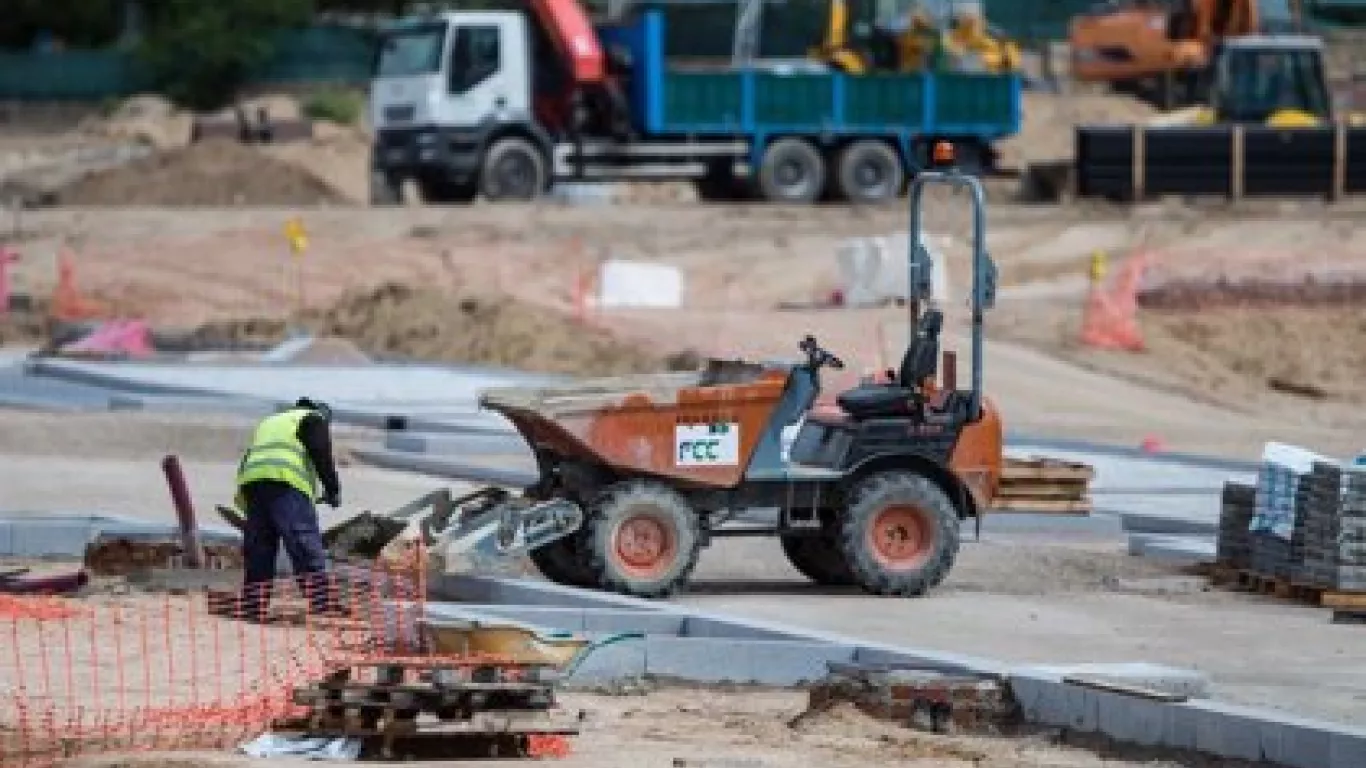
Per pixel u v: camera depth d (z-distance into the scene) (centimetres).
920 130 18625
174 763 4447
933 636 6141
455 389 11456
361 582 6134
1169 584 7075
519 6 19012
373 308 13538
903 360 6844
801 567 6944
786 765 4594
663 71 18012
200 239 16262
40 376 11894
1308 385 13162
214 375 11781
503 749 4647
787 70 18375
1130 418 11994
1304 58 18800
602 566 6450
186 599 6328
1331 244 15762
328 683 4628
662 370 12150
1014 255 15962
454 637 5062
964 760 4762
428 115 17738
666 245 16038
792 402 6619
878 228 16525
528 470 8969
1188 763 4778
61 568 6888
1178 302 14000
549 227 16550
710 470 6569
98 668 5366
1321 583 6725
